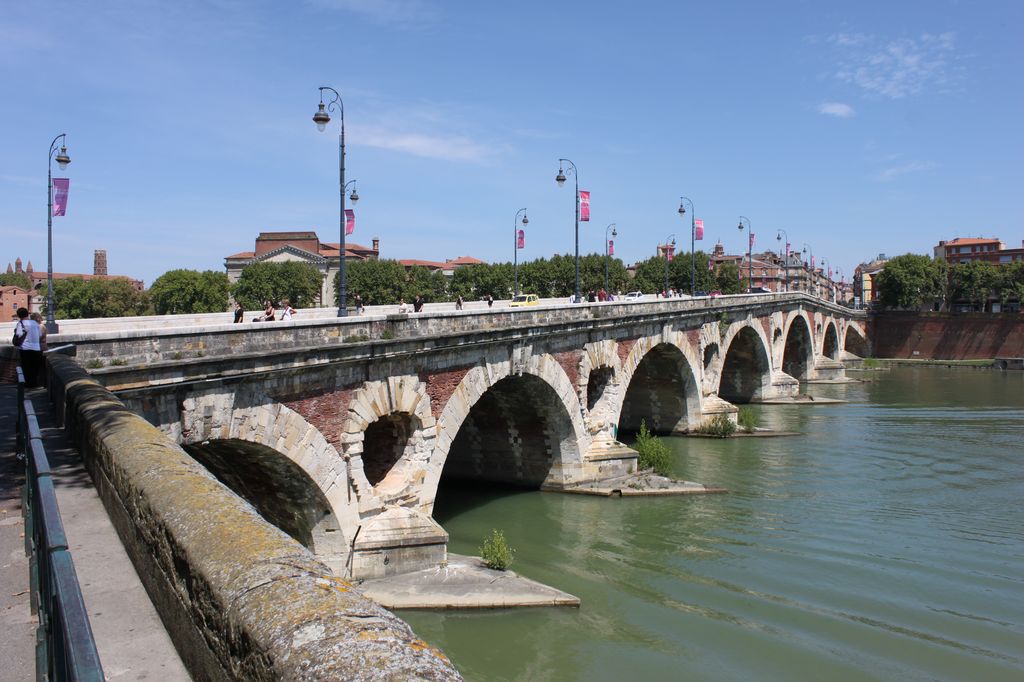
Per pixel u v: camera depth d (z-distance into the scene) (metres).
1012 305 154.88
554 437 42.41
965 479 46.09
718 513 39.00
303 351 22.53
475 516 38.34
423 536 27.41
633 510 39.44
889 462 50.72
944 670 23.39
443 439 30.22
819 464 50.22
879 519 38.09
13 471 12.55
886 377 111.94
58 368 15.95
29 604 8.06
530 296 73.38
